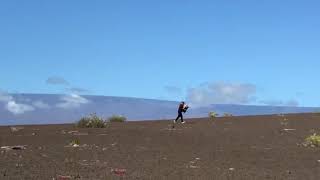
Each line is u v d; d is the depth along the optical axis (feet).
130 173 55.47
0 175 51.57
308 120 143.84
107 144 87.20
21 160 63.77
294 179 54.13
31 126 145.28
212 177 53.98
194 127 127.13
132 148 81.15
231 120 153.48
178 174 55.47
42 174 53.21
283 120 146.30
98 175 53.67
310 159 69.87
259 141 92.99
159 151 77.36
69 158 67.36
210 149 80.59
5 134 107.34
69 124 155.53
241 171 58.80
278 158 70.69
